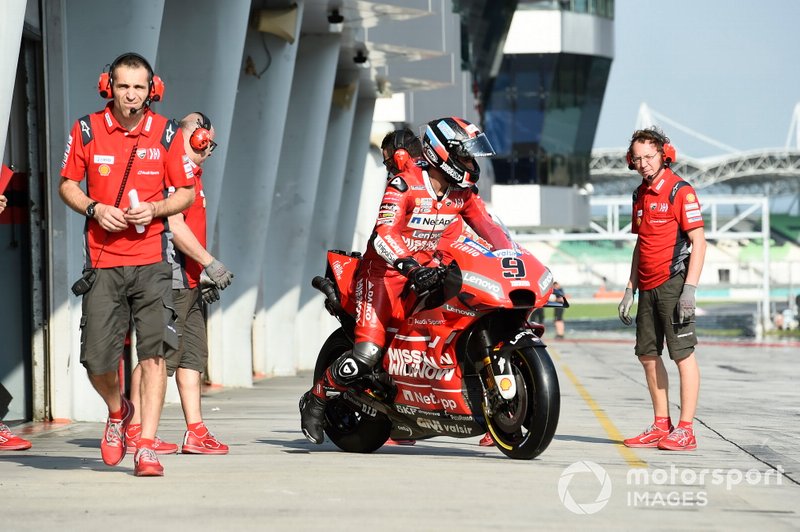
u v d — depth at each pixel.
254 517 14.09
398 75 74.38
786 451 23.80
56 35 29.81
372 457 21.50
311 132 61.28
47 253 29.97
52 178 29.97
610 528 13.89
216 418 32.06
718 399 41.31
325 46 61.03
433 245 21.08
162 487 16.62
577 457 21.75
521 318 20.03
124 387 36.25
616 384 49.22
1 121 22.52
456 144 19.80
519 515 14.63
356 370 20.80
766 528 14.19
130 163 17.06
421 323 20.27
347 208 83.31
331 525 13.59
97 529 13.27
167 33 40.59
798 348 96.94
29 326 29.97
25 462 20.31
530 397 19.95
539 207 178.25
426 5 57.44
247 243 49.19
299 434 27.08
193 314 22.38
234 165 49.41
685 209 23.47
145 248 17.16
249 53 49.50
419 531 13.33
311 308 72.44
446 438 26.97
